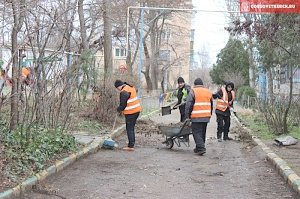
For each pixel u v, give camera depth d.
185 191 7.79
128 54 30.97
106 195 7.34
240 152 12.73
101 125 15.84
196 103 12.03
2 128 8.70
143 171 9.45
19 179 7.32
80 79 13.59
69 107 11.44
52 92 10.84
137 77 21.83
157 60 53.03
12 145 8.48
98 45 21.03
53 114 10.88
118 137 15.32
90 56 13.00
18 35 10.01
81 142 11.89
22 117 9.70
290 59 14.02
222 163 10.73
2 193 6.46
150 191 7.71
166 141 13.17
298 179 7.96
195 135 12.13
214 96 15.62
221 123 15.51
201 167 10.15
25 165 8.01
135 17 38.66
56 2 11.51
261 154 11.70
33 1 10.09
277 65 15.69
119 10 26.55
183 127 12.73
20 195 6.90
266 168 10.05
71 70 11.28
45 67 10.58
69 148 10.42
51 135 10.12
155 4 37.34
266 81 26.72
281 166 9.28
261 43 15.05
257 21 15.79
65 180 8.30
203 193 7.66
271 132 15.69
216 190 7.90
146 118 22.59
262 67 16.61
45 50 10.73
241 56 50.50
